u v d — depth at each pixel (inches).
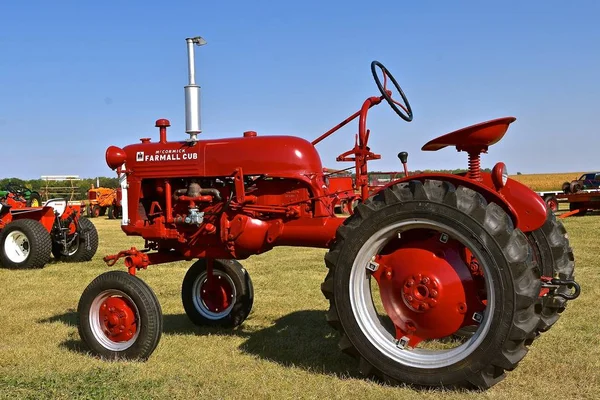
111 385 136.3
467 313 133.4
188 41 181.5
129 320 163.9
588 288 249.6
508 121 141.9
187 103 182.4
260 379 143.7
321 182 173.6
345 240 140.7
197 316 209.5
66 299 260.5
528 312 124.6
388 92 173.5
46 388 133.3
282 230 172.4
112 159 185.3
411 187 135.6
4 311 235.1
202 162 179.3
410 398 126.3
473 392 128.3
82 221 411.5
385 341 138.2
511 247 124.3
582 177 960.3
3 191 561.6
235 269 206.1
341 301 140.7
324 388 135.2
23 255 375.6
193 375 147.1
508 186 165.5
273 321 213.8
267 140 175.0
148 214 192.5
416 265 137.6
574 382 138.1
